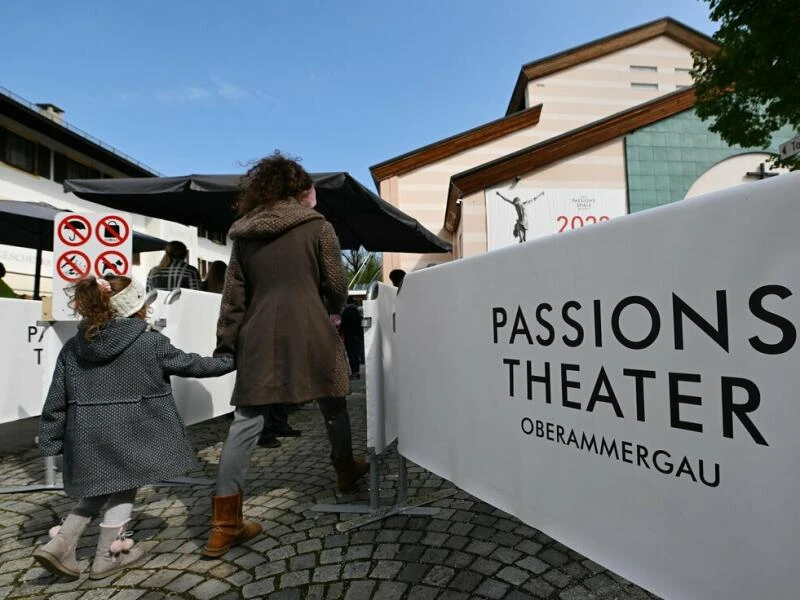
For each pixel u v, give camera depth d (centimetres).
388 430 283
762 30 629
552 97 1587
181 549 238
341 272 255
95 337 218
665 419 120
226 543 229
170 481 335
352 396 711
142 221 2080
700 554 112
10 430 536
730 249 105
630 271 129
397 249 787
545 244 160
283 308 237
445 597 189
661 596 121
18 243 832
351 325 978
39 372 414
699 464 113
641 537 127
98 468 212
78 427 214
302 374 235
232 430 237
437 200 1528
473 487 201
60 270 364
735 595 105
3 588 209
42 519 285
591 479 143
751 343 102
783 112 688
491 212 1203
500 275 183
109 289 230
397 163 1523
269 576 210
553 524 158
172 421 231
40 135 1802
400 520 261
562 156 1212
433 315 232
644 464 126
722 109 766
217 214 591
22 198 1717
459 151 1541
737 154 1218
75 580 214
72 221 371
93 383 218
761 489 100
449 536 240
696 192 1208
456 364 213
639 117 1210
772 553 98
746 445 103
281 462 381
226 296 251
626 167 1212
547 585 194
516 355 174
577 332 148
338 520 264
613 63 1609
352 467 303
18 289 1634
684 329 115
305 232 245
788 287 95
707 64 774
